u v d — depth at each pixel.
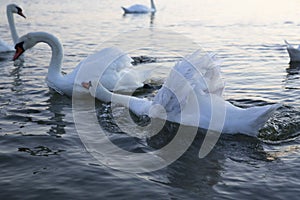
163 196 5.20
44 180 5.59
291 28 23.20
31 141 6.96
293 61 14.65
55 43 10.31
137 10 32.16
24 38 11.05
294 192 5.39
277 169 6.06
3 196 5.18
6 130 7.48
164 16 29.78
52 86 10.15
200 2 40.69
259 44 18.03
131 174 5.79
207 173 5.90
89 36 19.45
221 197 5.22
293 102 9.55
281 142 7.07
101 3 38.69
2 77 11.67
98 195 5.21
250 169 6.06
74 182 5.53
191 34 20.53
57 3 36.22
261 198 5.23
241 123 7.18
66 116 8.34
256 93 10.45
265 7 35.03
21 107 8.92
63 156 6.37
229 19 27.22
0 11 28.12
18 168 5.95
